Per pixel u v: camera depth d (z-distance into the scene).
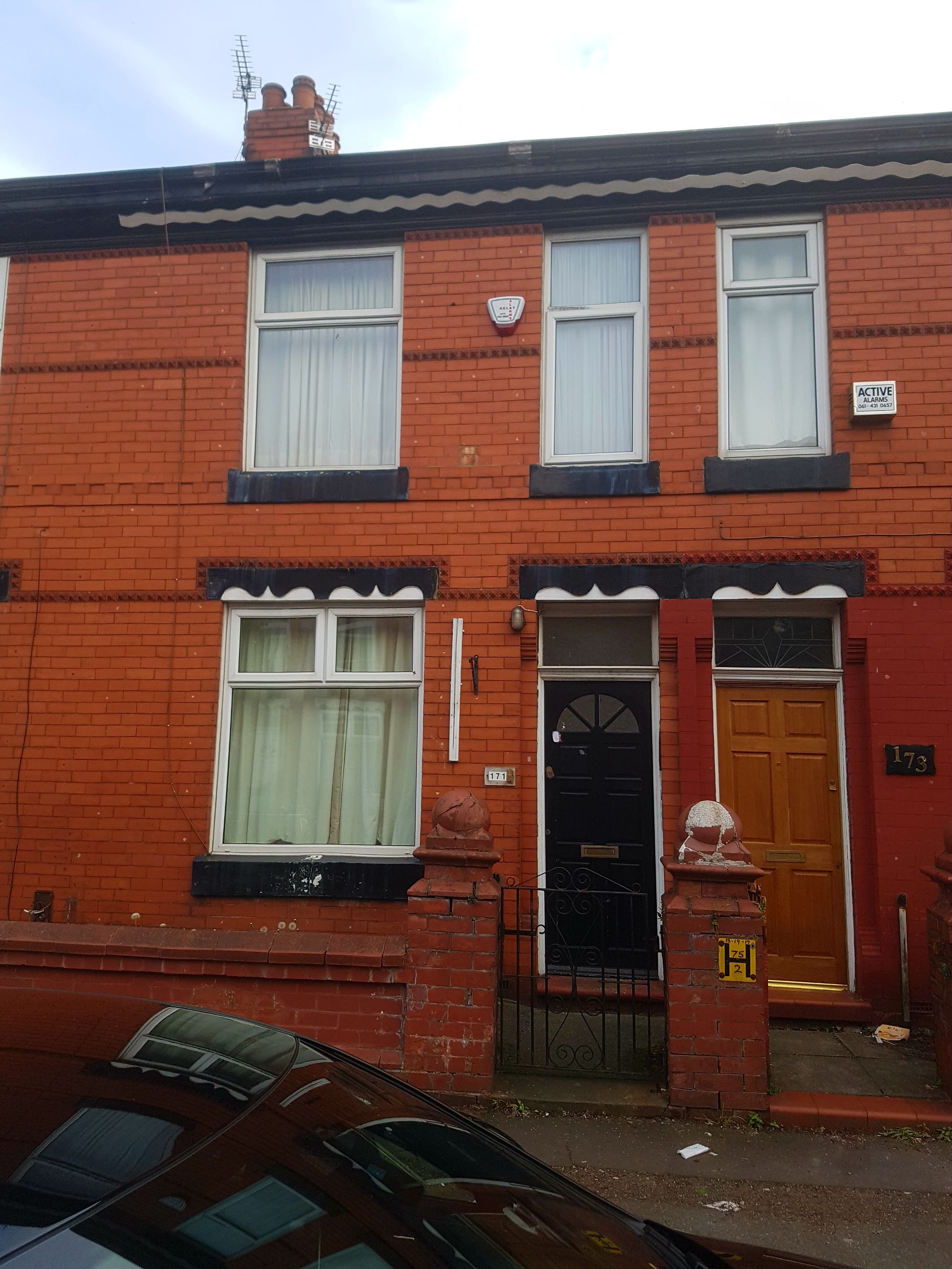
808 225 6.84
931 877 5.13
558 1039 5.51
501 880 5.89
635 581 6.49
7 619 7.00
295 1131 1.82
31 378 7.30
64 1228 1.36
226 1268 1.40
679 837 4.99
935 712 6.12
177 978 5.01
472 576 6.65
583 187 6.85
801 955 6.24
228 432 7.04
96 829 6.67
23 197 7.30
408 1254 1.61
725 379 6.78
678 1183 4.05
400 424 6.95
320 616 6.89
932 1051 5.48
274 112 8.14
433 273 7.05
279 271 7.46
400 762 6.77
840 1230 3.71
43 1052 1.88
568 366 7.05
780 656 6.57
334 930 6.34
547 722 6.70
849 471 6.39
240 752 6.90
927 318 6.49
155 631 6.87
